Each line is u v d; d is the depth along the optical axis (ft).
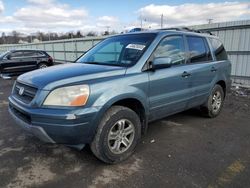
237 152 11.68
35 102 9.04
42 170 9.91
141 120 11.54
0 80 37.24
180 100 13.28
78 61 13.53
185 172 9.78
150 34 12.67
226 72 17.52
